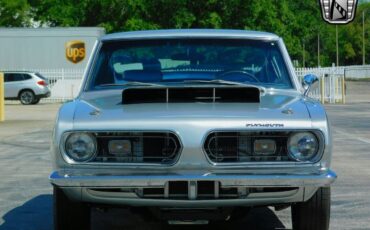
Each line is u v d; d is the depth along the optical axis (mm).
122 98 6531
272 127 5785
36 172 12109
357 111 27391
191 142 5742
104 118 5891
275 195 5820
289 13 48719
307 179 5750
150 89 6547
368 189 10094
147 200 5781
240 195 5777
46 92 37375
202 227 7723
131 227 7746
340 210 8602
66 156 5836
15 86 36906
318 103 6406
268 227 7664
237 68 7348
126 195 5785
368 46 116562
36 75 37094
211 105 6273
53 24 51094
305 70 37938
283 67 7379
